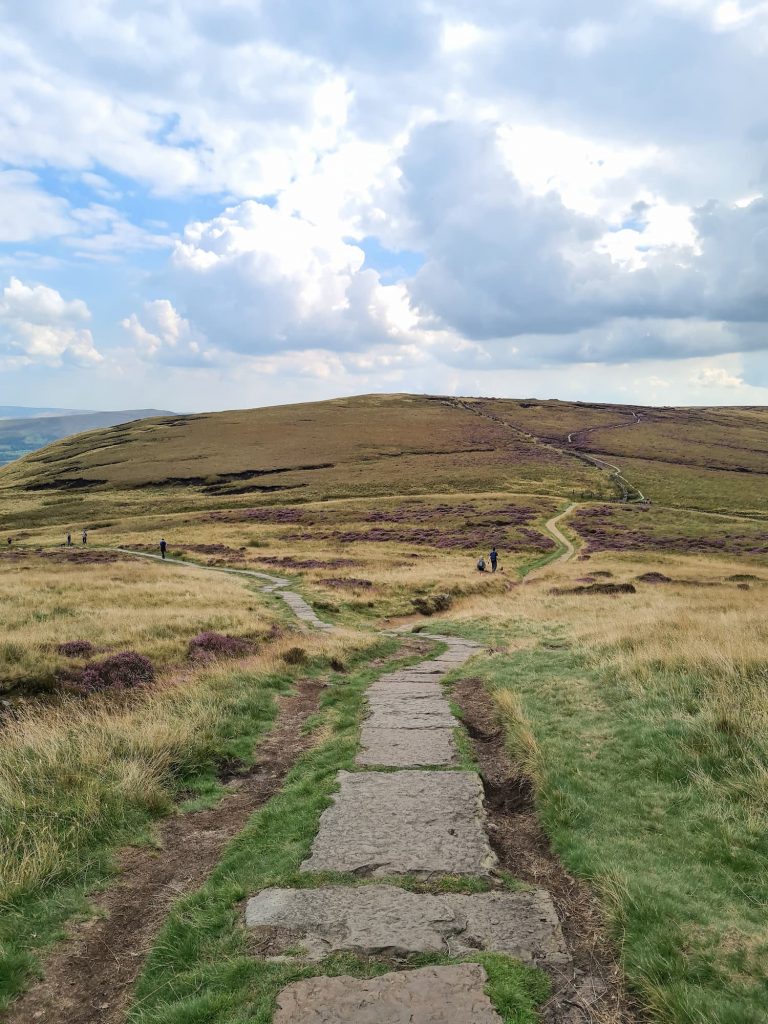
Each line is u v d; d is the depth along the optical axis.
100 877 5.73
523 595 30.98
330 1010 3.75
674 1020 3.63
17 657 13.48
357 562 44.53
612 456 120.31
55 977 4.46
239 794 7.68
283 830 6.41
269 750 9.22
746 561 50.47
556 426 153.50
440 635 20.75
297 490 95.19
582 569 43.28
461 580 34.53
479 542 58.00
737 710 7.93
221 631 18.09
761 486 95.00
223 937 4.64
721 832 5.72
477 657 15.12
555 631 18.39
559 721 9.10
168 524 75.19
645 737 7.95
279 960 4.28
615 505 80.06
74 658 13.91
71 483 108.81
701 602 24.64
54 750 7.90
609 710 9.34
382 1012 3.72
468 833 6.14
